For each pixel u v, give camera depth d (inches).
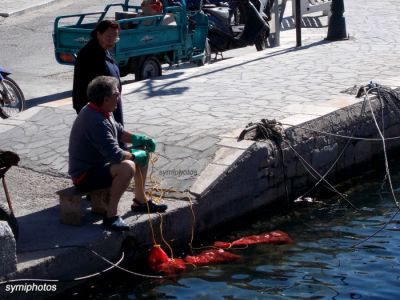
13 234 349.7
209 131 485.4
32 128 535.2
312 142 495.8
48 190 444.5
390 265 396.5
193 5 764.0
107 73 399.9
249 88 607.5
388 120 561.3
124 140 392.5
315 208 483.2
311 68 673.0
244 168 448.5
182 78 663.1
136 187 396.2
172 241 406.3
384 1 1161.4
